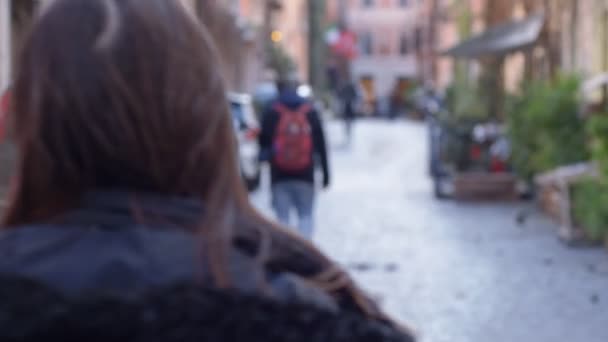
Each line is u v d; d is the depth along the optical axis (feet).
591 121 37.22
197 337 4.52
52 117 5.10
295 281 4.98
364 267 36.09
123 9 5.24
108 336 4.47
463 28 102.83
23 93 5.26
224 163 5.38
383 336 4.90
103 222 4.97
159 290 4.60
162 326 4.50
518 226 47.16
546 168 48.14
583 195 38.34
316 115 32.73
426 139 131.44
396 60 304.30
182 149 5.24
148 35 5.22
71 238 4.89
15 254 4.81
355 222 49.24
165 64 5.23
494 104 72.23
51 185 5.17
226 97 5.51
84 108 5.07
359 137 134.62
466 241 42.68
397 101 215.72
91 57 5.10
